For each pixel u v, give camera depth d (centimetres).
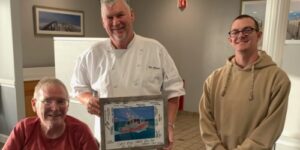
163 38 552
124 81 146
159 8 549
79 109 261
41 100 119
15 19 330
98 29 577
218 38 483
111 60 148
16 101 344
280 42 194
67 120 130
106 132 128
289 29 319
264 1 430
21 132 127
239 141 148
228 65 160
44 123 122
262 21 436
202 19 498
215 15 483
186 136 402
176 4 525
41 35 475
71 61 274
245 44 147
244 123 147
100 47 151
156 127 132
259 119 144
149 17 565
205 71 505
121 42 144
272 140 140
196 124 463
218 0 477
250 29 145
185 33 522
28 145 126
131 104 129
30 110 431
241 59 153
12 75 340
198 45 509
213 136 155
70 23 518
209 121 159
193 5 505
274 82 143
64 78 282
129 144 130
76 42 270
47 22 480
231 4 465
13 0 326
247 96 147
